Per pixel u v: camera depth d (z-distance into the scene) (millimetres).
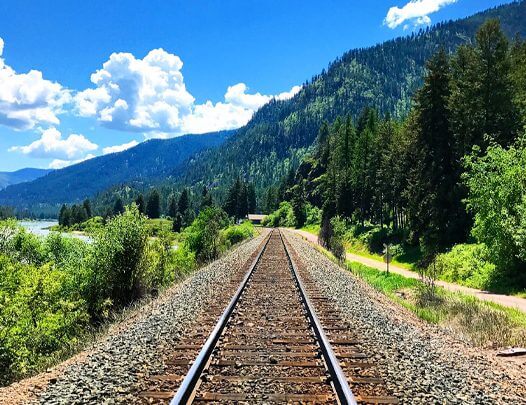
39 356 10367
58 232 18625
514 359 8031
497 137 28469
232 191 137125
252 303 11703
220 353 7027
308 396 5262
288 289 14227
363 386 5715
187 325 9188
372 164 55000
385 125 56094
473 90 30375
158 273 19062
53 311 12922
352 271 23141
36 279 12508
